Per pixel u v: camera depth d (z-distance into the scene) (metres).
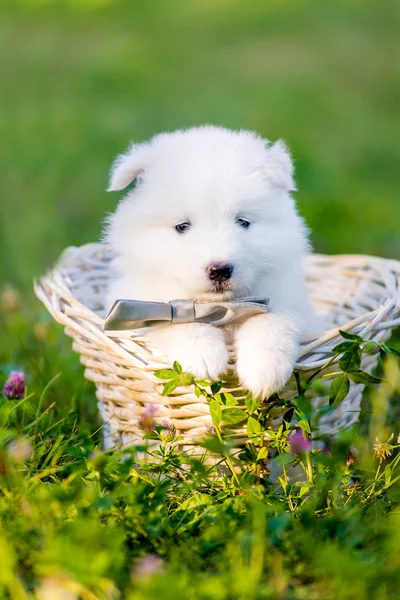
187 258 3.96
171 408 3.89
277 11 23.42
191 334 3.73
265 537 3.05
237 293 4.07
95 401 4.95
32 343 5.67
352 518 3.19
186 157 4.23
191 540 3.13
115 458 3.41
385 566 2.89
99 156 11.05
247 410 3.74
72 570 2.67
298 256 4.44
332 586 2.83
